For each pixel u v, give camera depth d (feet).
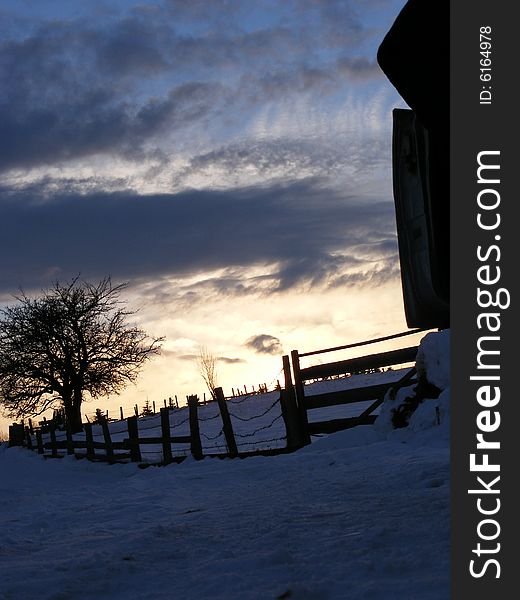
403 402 43.27
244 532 20.22
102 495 43.24
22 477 72.43
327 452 42.32
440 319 14.35
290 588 13.03
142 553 18.79
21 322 145.38
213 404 190.70
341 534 17.92
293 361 50.80
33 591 15.99
